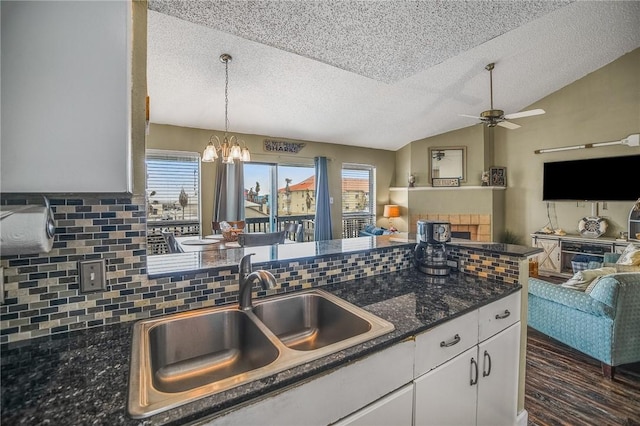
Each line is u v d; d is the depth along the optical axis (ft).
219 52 9.89
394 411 3.28
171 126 15.12
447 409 3.95
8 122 2.26
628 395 6.67
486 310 4.50
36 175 2.34
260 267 4.49
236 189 16.58
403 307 4.14
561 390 6.87
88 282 3.31
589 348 7.61
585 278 8.13
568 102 16.80
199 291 4.00
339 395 2.84
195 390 2.33
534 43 12.07
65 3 2.37
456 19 5.20
